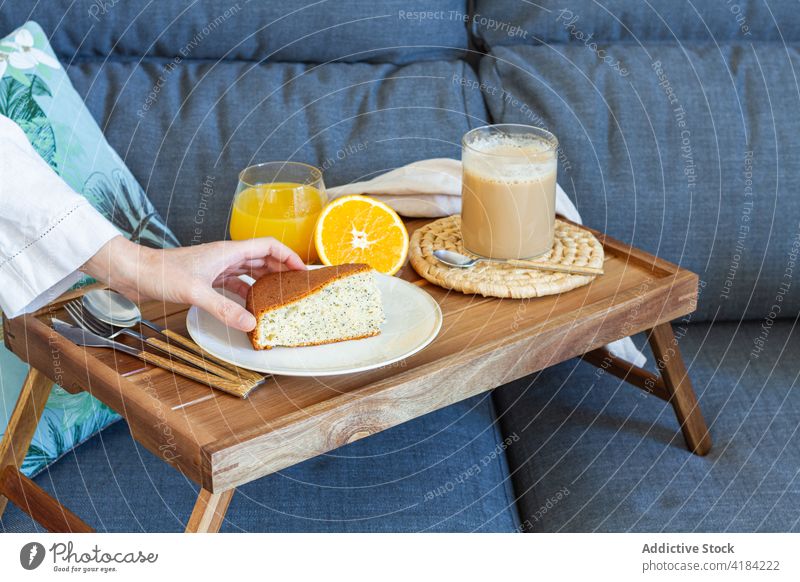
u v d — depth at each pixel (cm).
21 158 93
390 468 120
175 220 147
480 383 95
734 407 132
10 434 107
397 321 97
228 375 88
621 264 117
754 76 156
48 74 134
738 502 114
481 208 110
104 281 94
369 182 134
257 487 115
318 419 82
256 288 94
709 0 159
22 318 97
